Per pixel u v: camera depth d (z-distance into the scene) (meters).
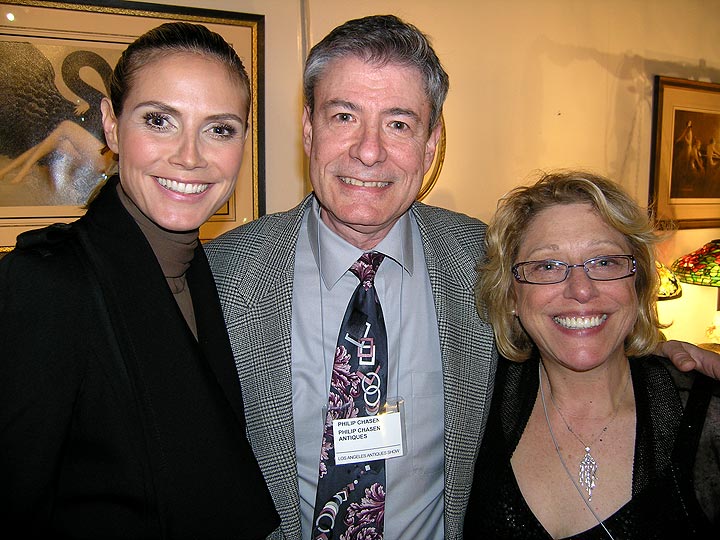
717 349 3.60
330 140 1.41
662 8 3.76
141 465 1.05
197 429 1.10
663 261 3.87
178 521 1.08
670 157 3.85
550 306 1.34
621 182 3.74
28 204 2.36
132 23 2.43
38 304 0.97
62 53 2.35
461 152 3.23
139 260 1.12
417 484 1.51
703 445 1.26
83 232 1.08
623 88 3.68
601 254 1.34
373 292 1.54
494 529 1.37
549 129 3.46
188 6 2.54
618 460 1.32
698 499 1.23
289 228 1.59
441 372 1.57
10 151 2.32
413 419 1.53
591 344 1.31
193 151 1.11
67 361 0.98
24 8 2.28
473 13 3.18
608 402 1.37
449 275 1.60
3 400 0.95
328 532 1.44
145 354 1.06
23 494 0.96
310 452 1.49
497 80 3.28
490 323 1.54
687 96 3.88
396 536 1.49
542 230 1.38
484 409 1.55
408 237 1.62
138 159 1.11
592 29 3.54
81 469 1.02
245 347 1.45
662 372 1.39
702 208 4.01
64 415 0.98
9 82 2.29
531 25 3.34
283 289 1.50
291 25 2.78
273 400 1.43
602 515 1.27
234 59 1.18
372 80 1.36
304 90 1.49
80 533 1.01
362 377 1.49
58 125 2.37
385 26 1.39
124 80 1.12
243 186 2.72
